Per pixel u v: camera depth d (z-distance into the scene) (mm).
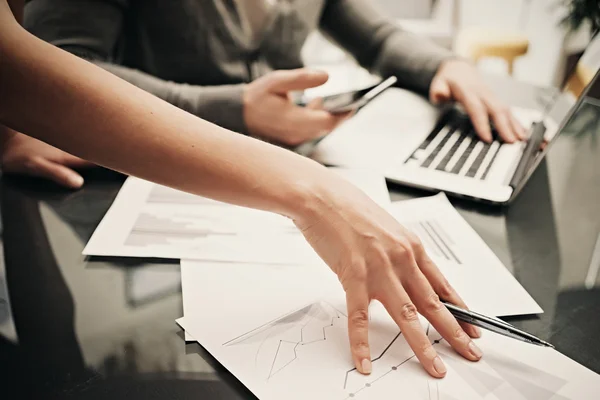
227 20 952
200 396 367
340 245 421
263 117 722
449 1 1377
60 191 625
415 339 396
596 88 924
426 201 621
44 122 426
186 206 607
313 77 724
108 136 424
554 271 516
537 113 825
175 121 435
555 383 380
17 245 529
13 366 387
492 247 551
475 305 461
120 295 467
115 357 399
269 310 448
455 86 830
